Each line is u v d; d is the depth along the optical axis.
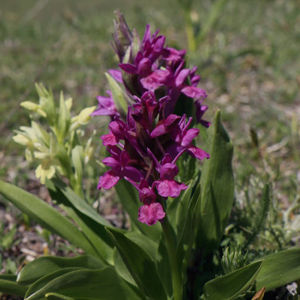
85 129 0.63
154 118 0.29
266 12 1.30
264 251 0.36
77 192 0.39
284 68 0.84
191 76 0.35
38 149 0.37
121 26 0.33
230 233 0.41
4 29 1.22
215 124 0.35
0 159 0.58
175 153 0.30
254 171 0.45
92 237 0.36
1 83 0.81
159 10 1.44
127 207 0.37
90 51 0.99
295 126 0.57
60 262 0.33
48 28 1.25
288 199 0.47
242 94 0.74
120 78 0.34
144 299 0.34
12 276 0.33
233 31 1.13
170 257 0.32
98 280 0.32
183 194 0.34
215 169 0.35
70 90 0.79
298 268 0.31
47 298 0.30
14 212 0.48
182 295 0.35
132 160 0.30
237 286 0.31
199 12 1.34
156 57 0.32
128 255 0.32
